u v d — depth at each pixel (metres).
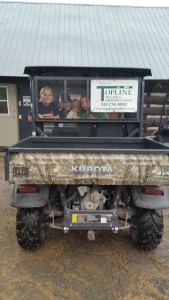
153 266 2.91
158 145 3.28
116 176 2.55
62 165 2.51
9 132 9.03
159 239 3.05
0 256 3.05
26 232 2.96
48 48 8.88
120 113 3.87
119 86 3.78
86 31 10.04
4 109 8.89
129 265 2.92
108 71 3.77
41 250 3.19
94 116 3.89
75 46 9.07
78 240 3.43
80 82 3.78
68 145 3.84
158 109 8.93
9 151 2.52
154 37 9.90
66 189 2.91
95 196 2.75
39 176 2.52
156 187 2.81
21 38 9.30
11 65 8.12
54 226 2.86
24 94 8.76
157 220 2.99
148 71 3.68
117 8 11.80
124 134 4.00
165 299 2.45
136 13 11.53
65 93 3.81
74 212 2.70
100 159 2.52
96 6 11.83
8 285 2.59
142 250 3.20
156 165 2.54
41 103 3.84
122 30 10.24
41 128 3.96
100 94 3.81
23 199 2.76
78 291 2.52
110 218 2.71
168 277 2.74
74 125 3.97
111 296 2.47
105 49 9.02
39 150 2.53
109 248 3.26
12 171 2.51
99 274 2.77
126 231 3.68
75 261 2.99
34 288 2.55
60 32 9.84
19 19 10.42
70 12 11.24
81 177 2.54
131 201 2.98
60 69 3.71
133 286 2.60
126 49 9.11
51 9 11.34
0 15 10.56
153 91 8.81
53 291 2.52
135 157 2.55
